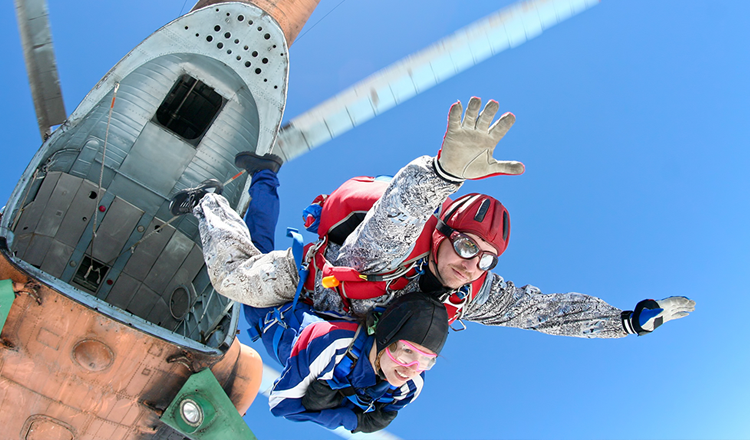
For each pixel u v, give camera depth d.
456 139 1.45
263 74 3.44
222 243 2.17
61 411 2.50
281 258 2.02
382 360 1.75
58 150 3.24
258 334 2.20
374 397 1.82
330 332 1.79
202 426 2.49
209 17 3.43
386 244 1.73
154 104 3.48
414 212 1.63
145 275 3.58
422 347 1.67
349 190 2.01
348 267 1.81
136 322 2.42
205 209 2.36
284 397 1.84
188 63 3.47
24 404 2.50
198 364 2.51
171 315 3.57
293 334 1.98
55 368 2.41
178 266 3.60
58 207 3.39
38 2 3.00
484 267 1.78
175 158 3.54
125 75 3.35
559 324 2.22
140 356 2.43
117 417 2.55
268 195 2.61
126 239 3.54
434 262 1.81
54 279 2.37
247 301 2.09
